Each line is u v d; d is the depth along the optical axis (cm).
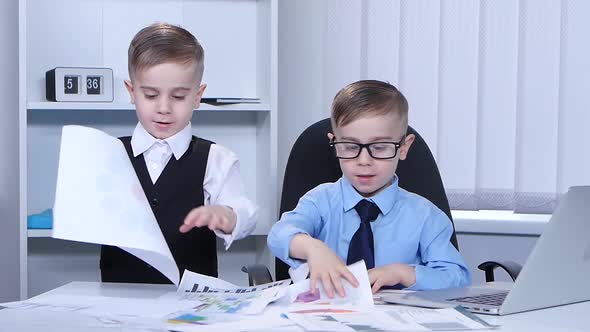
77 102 261
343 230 176
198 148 203
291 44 295
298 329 108
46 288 288
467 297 133
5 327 108
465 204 279
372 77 283
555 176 271
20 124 254
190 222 157
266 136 279
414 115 281
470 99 278
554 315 122
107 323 112
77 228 131
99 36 284
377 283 146
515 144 274
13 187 286
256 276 169
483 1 274
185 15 290
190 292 143
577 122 267
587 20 266
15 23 281
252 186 298
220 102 269
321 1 293
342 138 166
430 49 280
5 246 287
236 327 110
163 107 181
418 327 110
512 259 283
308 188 195
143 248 131
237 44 294
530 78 271
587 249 130
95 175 137
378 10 281
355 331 106
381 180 166
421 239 175
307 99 295
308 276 148
